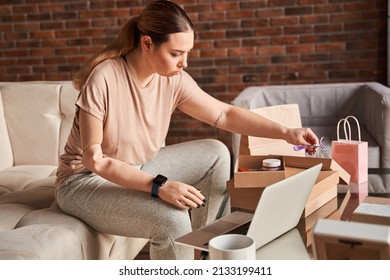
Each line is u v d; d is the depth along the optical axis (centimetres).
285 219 134
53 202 196
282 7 444
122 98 169
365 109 342
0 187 221
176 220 152
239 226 139
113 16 466
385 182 188
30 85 262
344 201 164
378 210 139
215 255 105
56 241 147
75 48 475
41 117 257
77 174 174
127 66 171
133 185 156
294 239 136
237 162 171
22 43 480
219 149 193
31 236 148
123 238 193
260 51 453
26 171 246
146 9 163
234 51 456
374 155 294
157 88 179
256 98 330
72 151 177
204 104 189
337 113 358
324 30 441
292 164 175
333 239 94
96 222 164
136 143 177
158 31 157
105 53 172
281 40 448
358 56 439
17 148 259
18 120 258
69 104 255
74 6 469
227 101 463
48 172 247
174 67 163
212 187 189
